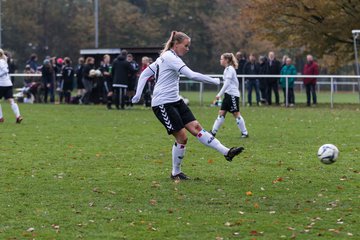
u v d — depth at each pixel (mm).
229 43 145375
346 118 55125
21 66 151375
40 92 80938
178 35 26625
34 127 47438
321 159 26156
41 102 80750
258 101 72625
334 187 25312
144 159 32281
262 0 84375
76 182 26328
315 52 87250
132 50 77062
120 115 58812
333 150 26078
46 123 50719
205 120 53656
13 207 22094
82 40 150375
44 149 35719
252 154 33844
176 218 20688
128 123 51031
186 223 20109
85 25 149500
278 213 21297
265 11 84812
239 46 144625
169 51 26672
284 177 27391
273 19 85438
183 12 149875
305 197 23594
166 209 21844
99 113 61219
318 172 28531
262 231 19266
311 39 84500
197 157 32812
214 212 21453
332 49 86750
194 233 19094
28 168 29609
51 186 25547
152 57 76375
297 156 33094
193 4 149500
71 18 153250
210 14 151125
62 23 152375
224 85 40562
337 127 47375
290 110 64875
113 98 72938
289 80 71500
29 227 19750
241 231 19281
